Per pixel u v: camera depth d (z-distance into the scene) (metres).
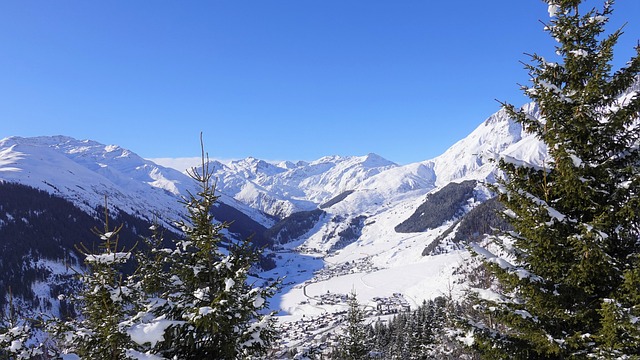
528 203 9.82
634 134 9.77
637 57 9.09
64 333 9.41
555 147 10.02
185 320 9.74
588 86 9.14
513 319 9.94
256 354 11.65
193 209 10.47
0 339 9.45
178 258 10.48
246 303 9.72
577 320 9.41
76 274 9.86
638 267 7.93
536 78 10.26
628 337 8.19
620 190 9.09
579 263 9.27
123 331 9.05
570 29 10.05
